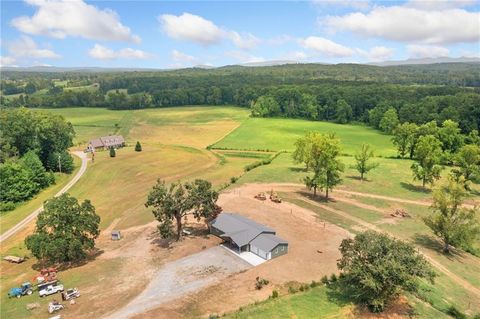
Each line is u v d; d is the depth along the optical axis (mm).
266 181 100062
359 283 43688
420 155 96125
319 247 61594
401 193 93500
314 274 52781
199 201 65312
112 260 59250
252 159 131250
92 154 132750
